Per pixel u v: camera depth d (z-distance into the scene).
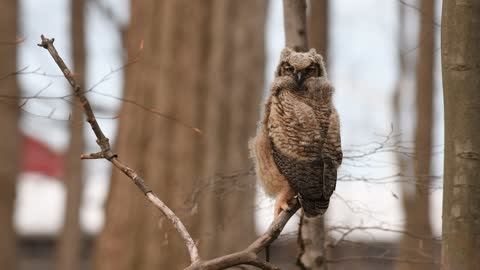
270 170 8.34
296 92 8.52
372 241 12.07
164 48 14.98
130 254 14.14
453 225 6.57
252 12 15.32
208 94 14.89
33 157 29.64
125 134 14.84
